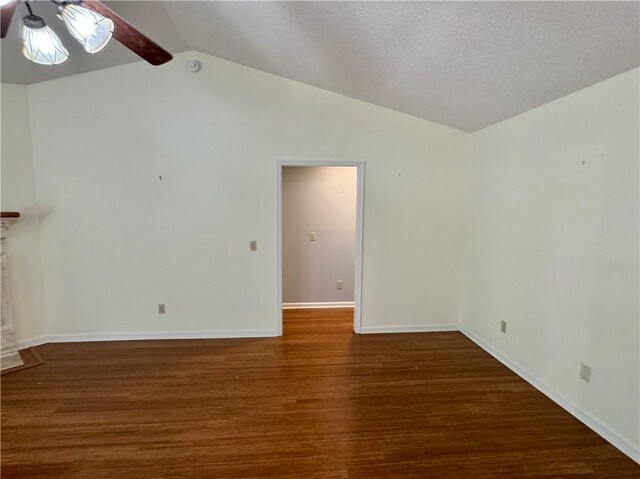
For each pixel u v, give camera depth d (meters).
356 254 3.73
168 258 3.51
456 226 3.75
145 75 3.29
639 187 1.87
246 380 2.78
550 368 2.56
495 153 3.19
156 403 2.45
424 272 3.78
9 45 2.57
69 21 1.56
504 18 1.68
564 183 2.39
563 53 1.85
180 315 3.59
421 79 2.65
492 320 3.27
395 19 1.94
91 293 3.47
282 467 1.88
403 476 1.82
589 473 1.84
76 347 3.38
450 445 2.05
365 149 3.56
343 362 3.11
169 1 2.43
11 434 2.12
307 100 3.46
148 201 3.41
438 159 3.64
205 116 3.38
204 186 3.45
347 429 2.19
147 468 1.86
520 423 2.26
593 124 2.15
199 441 2.07
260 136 3.45
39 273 3.37
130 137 3.33
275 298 3.66
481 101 2.75
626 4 1.40
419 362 3.12
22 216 3.23
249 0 2.18
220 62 3.35
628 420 1.97
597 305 2.15
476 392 2.63
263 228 3.56
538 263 2.66
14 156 3.17
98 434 2.12
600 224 2.12
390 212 3.66
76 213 3.36
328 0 1.94
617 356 2.02
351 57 2.58
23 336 3.34
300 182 4.56
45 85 3.19
